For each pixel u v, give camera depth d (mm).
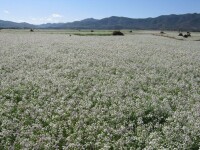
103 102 16703
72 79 22000
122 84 20359
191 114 14680
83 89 19297
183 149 10883
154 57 34188
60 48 41375
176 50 42688
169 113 14844
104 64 28688
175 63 30047
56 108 15703
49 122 13695
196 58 34250
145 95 17969
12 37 64750
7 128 12742
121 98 17391
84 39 61094
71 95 18297
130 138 11820
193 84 21188
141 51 39781
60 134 12273
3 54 33719
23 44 46500
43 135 12055
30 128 12781
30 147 10945
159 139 11523
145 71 25594
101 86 20031
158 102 16766
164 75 24156
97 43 50750
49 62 29266
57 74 23703
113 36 77375
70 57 32656
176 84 21219
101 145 11305
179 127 12953
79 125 13039
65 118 14172
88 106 15734
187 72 26109
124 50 40344
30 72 24219
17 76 22594
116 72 24438
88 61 30062
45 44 47344
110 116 14422
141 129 12805
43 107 15820
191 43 59000
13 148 10891
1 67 25844
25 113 14688
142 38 69938
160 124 13375
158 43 54750
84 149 11086
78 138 11695
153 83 21609
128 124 13414
